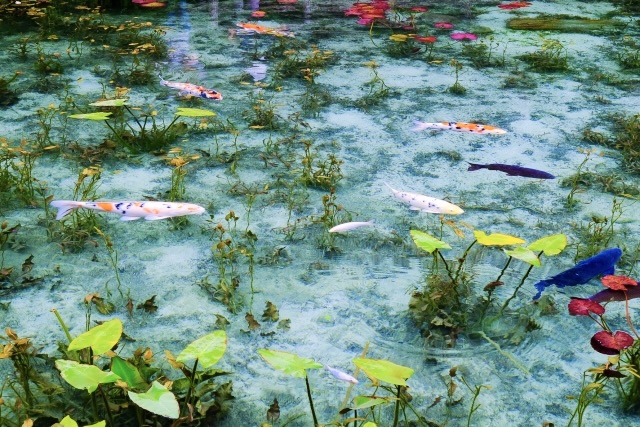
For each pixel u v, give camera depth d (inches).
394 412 101.0
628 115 215.5
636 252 141.4
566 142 197.2
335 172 174.4
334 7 339.3
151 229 147.9
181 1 341.7
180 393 99.5
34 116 204.7
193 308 123.6
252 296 126.4
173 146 188.7
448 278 131.6
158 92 226.7
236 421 99.5
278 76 241.3
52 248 139.8
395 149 190.5
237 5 338.0
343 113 214.5
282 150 188.1
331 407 102.1
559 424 99.8
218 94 203.3
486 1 362.6
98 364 107.0
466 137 199.3
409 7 342.0
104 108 207.5
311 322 120.6
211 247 137.3
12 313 120.4
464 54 274.8
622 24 319.6
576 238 147.9
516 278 133.7
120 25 287.4
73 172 172.6
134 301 124.7
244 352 113.0
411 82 243.0
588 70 257.8
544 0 364.5
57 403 98.8
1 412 97.6
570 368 111.0
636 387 101.1
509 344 116.0
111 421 90.2
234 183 169.3
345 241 145.3
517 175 163.2
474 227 151.5
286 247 143.0
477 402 103.6
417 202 134.8
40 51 255.6
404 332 118.5
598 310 100.3
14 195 158.7
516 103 225.6
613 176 175.0
